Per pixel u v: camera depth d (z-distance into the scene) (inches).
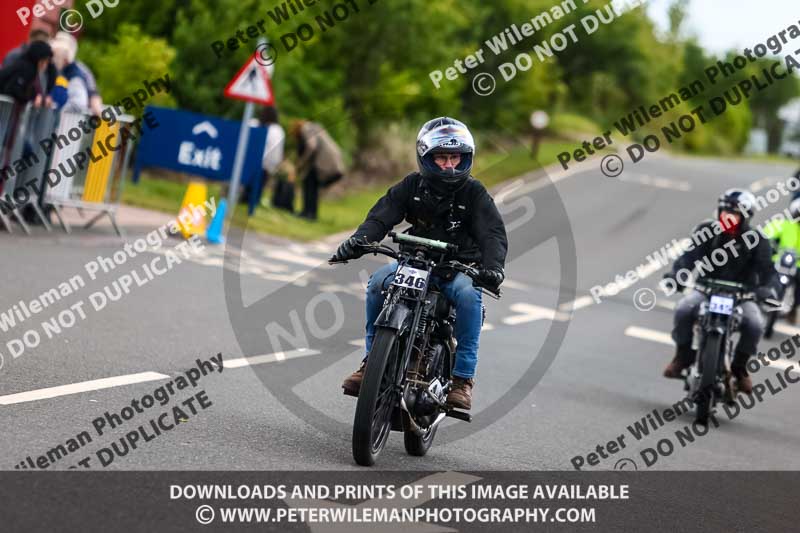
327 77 2289.6
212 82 1962.4
